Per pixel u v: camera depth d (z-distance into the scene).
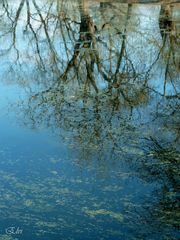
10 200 6.03
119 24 16.56
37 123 8.70
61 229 5.43
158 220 5.66
